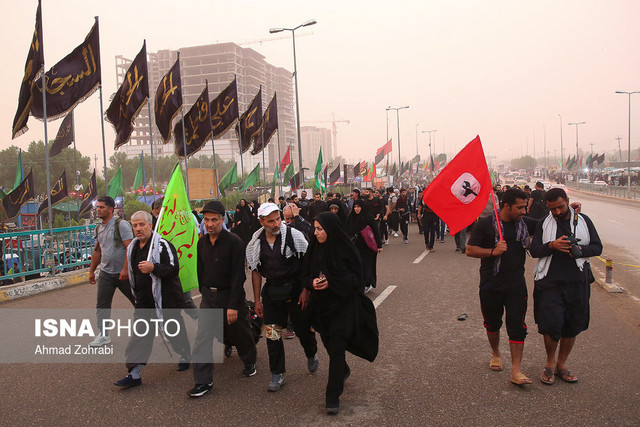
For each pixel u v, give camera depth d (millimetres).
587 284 4164
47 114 9688
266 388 4250
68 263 10008
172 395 4137
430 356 4926
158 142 141500
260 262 4285
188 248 5129
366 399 3953
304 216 14484
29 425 3629
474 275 9211
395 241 15547
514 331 4164
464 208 4531
